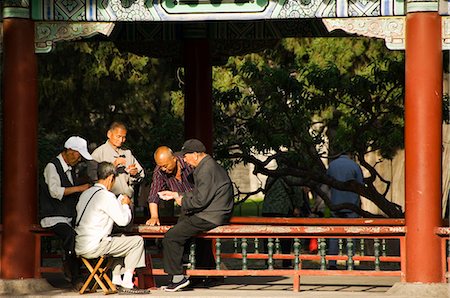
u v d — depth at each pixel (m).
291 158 21.02
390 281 16.86
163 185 15.19
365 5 14.55
